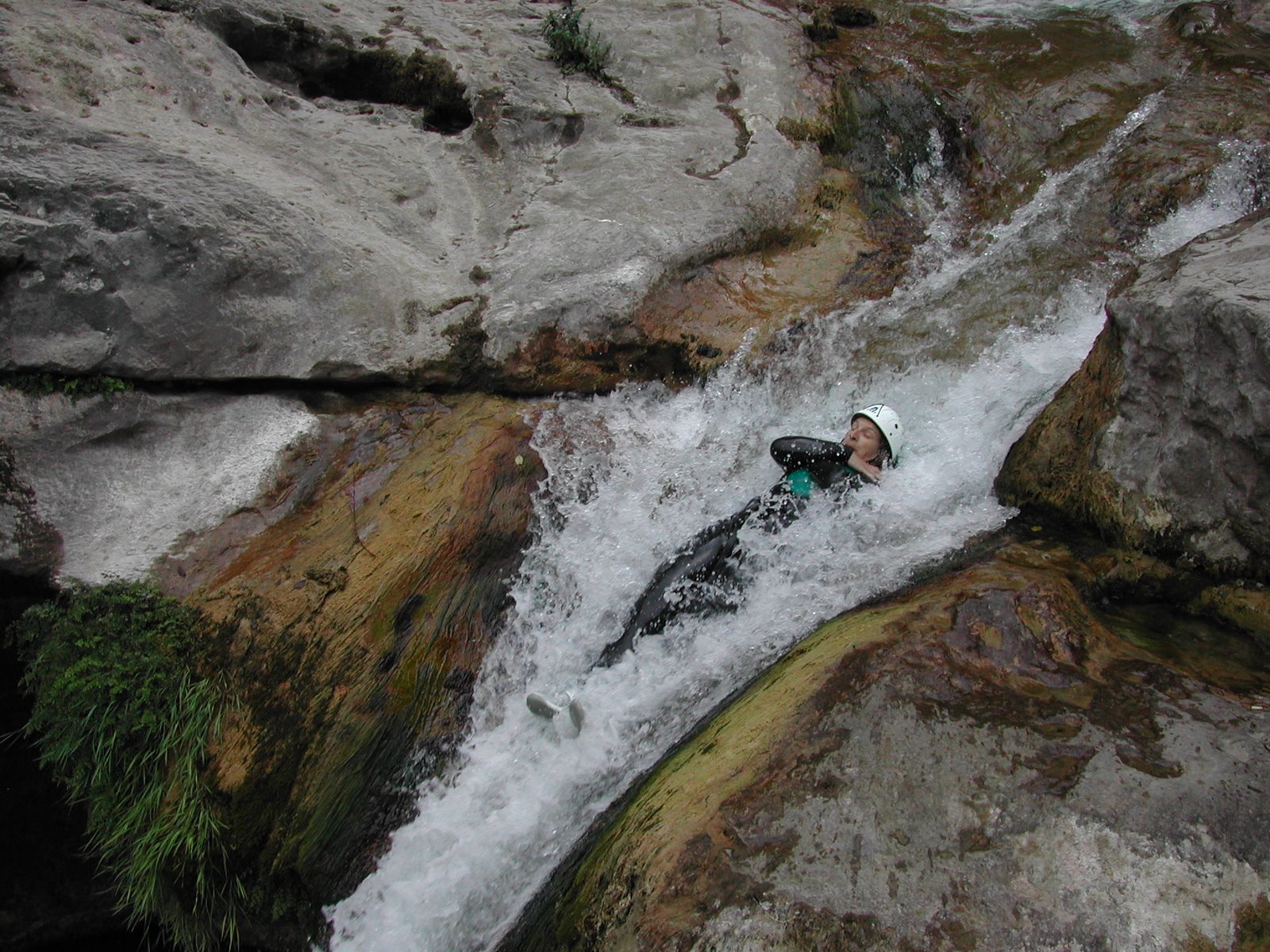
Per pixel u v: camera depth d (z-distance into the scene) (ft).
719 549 14.58
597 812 11.73
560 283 17.69
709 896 8.91
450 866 12.23
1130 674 10.59
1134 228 19.44
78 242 14.43
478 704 13.46
